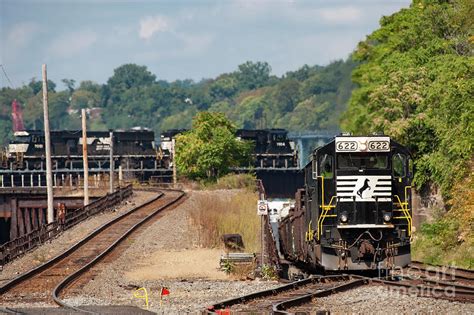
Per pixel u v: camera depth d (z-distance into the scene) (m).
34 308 74.12
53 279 98.25
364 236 93.75
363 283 83.44
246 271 101.50
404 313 67.38
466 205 126.75
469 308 68.19
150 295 84.25
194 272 103.69
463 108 141.62
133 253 123.56
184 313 71.06
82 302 79.31
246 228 144.25
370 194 93.56
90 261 113.19
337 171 93.94
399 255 93.50
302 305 72.12
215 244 132.12
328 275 92.44
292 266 117.25
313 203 98.00
